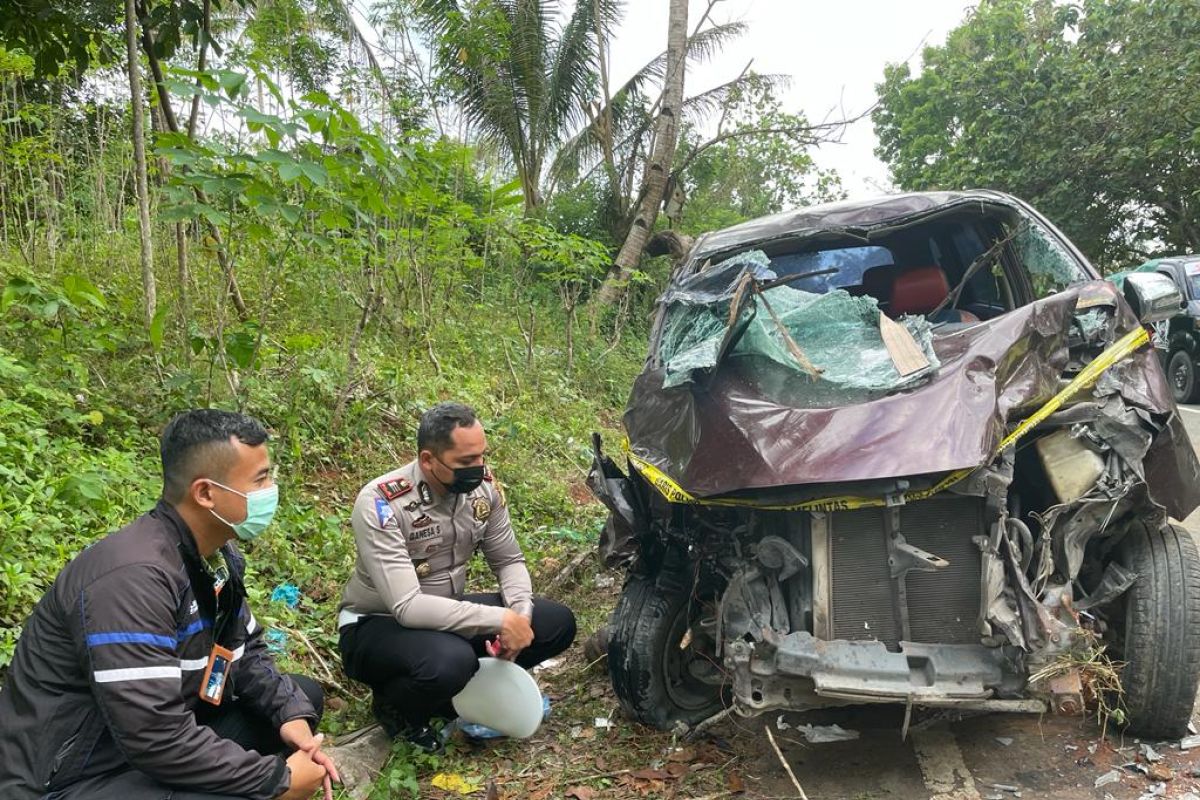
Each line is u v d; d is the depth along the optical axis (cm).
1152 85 1453
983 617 258
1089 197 1633
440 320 819
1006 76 1633
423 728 323
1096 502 266
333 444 548
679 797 289
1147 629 282
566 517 575
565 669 392
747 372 327
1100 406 280
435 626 301
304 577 405
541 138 1300
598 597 463
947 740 315
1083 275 369
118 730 192
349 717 338
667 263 1365
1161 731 294
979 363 290
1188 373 1080
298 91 790
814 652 265
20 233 630
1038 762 297
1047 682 253
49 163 687
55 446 392
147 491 392
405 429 600
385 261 675
